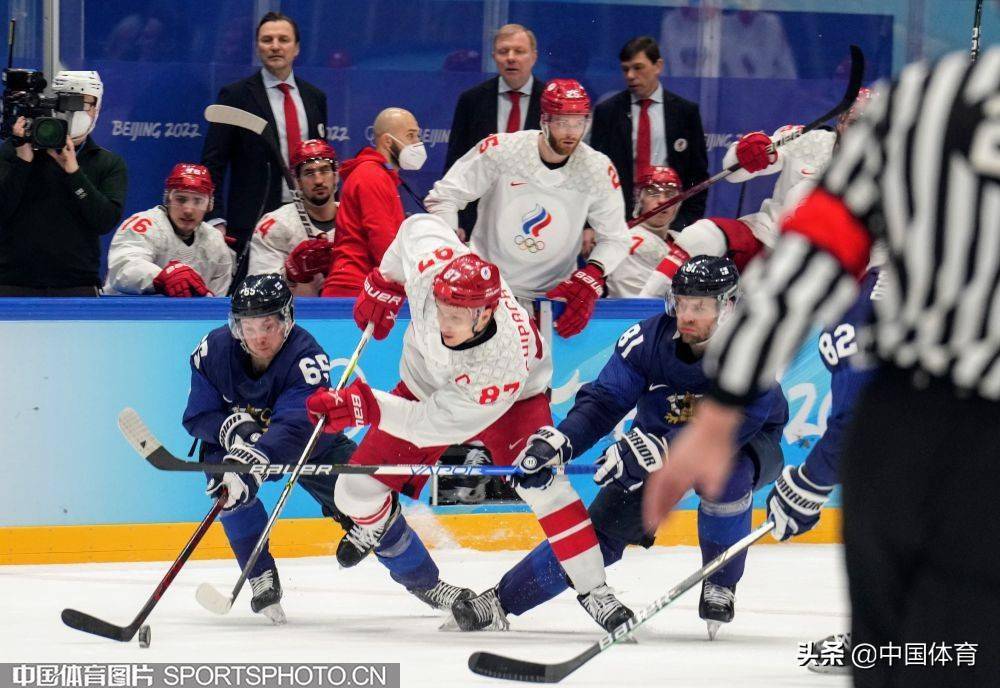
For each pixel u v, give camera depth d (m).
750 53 16.83
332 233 13.82
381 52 16.28
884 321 3.75
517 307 9.18
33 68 15.09
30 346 12.27
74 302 12.29
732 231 13.62
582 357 13.17
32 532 12.39
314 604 10.98
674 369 9.30
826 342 8.12
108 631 8.83
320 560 12.94
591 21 16.61
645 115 15.19
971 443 3.62
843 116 13.60
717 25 16.70
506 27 14.60
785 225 3.62
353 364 10.20
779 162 13.93
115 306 12.37
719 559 8.00
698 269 8.95
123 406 12.48
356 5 16.11
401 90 16.41
